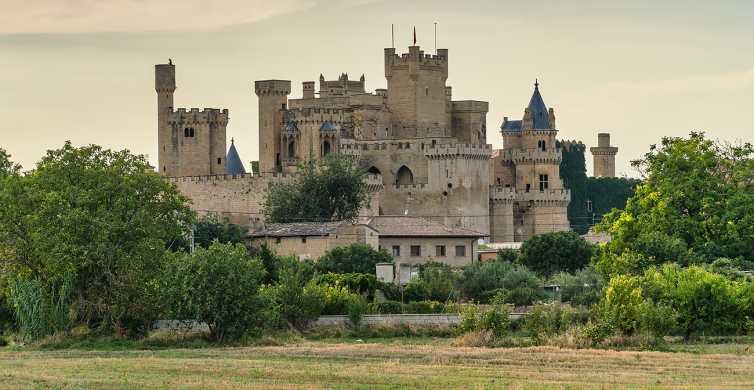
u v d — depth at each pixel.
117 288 189.88
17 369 152.12
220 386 137.88
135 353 170.12
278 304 196.75
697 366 154.50
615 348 175.38
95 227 190.88
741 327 193.25
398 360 159.62
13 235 195.88
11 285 192.00
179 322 190.00
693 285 192.00
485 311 187.88
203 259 184.12
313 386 138.12
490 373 148.00
